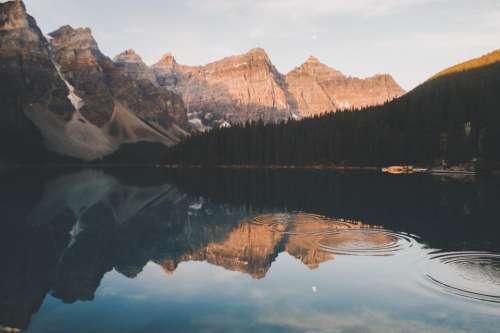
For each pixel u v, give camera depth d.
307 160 158.75
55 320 14.73
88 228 34.06
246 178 102.31
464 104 138.25
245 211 42.84
